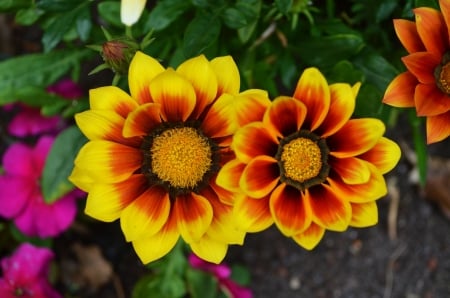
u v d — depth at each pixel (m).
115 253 0.71
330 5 0.59
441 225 0.72
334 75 0.55
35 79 0.62
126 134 0.46
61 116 0.68
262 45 0.59
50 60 0.62
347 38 0.56
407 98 0.49
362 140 0.47
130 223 0.48
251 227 0.47
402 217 0.72
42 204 0.65
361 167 0.47
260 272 0.71
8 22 0.74
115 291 0.71
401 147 0.72
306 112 0.47
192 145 0.49
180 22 0.58
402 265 0.71
